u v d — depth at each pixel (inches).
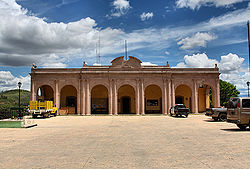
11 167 257.3
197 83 1573.6
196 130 621.0
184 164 261.7
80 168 250.4
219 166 250.7
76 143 418.9
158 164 263.3
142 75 1549.0
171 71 1562.5
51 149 362.0
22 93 3727.9
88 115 1502.2
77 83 1545.3
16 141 450.0
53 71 1544.0
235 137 469.4
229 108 639.8
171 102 1551.4
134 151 341.1
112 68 1542.8
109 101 1526.8
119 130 643.5
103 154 322.0
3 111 1174.3
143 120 1059.3
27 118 1216.2
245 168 241.3
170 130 629.0
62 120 1087.6
